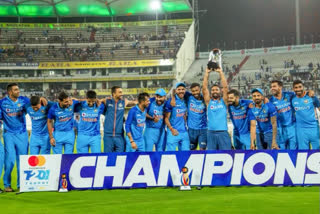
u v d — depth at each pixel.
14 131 8.23
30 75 44.00
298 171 7.56
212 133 8.25
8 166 7.99
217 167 7.57
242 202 5.99
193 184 7.52
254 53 46.97
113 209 5.76
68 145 8.88
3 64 42.72
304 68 40.75
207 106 8.42
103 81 43.84
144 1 45.88
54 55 44.59
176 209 5.62
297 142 9.36
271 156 7.59
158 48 45.19
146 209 5.69
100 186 7.52
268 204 5.81
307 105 9.05
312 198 6.26
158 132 9.23
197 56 49.81
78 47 46.47
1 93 41.50
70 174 7.52
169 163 7.59
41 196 7.05
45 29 48.00
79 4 46.66
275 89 9.34
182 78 44.31
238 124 8.98
